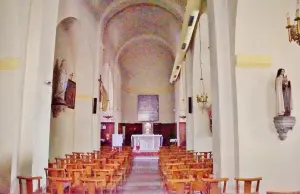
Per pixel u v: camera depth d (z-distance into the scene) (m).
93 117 13.68
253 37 6.71
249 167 6.36
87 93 13.30
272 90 6.61
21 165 6.57
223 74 6.94
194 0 9.74
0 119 6.54
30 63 6.86
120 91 25.94
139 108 26.69
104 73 18.44
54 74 10.72
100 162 9.08
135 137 22.05
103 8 14.52
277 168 6.39
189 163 8.29
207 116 13.27
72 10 10.50
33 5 7.01
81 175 6.50
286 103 6.39
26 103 6.76
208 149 13.09
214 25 7.18
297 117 6.62
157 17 18.16
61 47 11.45
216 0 7.20
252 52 6.69
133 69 26.50
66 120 12.29
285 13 6.66
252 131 6.47
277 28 6.73
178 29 16.95
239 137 6.44
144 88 26.86
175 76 22.11
